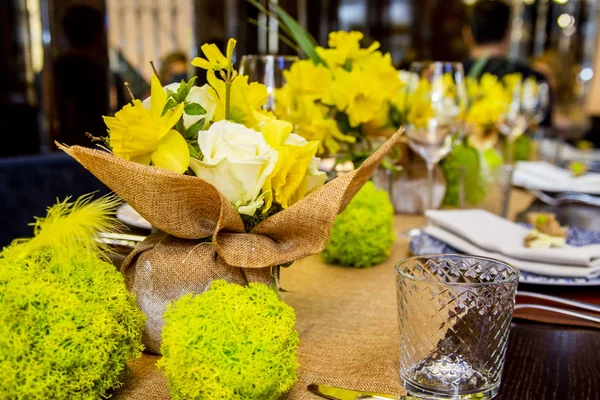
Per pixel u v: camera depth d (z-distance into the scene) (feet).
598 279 2.42
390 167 3.53
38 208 4.40
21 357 1.37
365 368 1.75
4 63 7.93
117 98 8.41
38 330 1.39
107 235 1.69
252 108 1.85
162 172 1.50
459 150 4.12
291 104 2.88
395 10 17.88
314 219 1.63
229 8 11.80
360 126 3.15
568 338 2.04
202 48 1.74
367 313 2.21
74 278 1.49
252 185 1.64
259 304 1.49
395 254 3.10
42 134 8.08
